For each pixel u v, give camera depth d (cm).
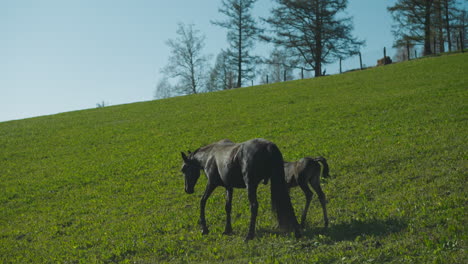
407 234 843
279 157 921
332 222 1017
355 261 746
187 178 1148
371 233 889
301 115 2750
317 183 1015
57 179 1959
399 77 3750
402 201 1077
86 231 1269
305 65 6250
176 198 1488
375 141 1825
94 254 1034
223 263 852
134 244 1065
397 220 932
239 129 2584
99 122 3503
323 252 823
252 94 4138
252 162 930
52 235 1266
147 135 2777
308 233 959
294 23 5994
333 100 3148
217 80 8144
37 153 2581
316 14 5809
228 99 3991
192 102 4112
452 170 1260
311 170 1007
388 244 802
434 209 966
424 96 2688
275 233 1001
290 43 6034
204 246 992
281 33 5969
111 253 1020
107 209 1480
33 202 1672
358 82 3894
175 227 1177
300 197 1280
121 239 1131
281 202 901
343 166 1534
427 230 848
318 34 5822
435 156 1445
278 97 3691
